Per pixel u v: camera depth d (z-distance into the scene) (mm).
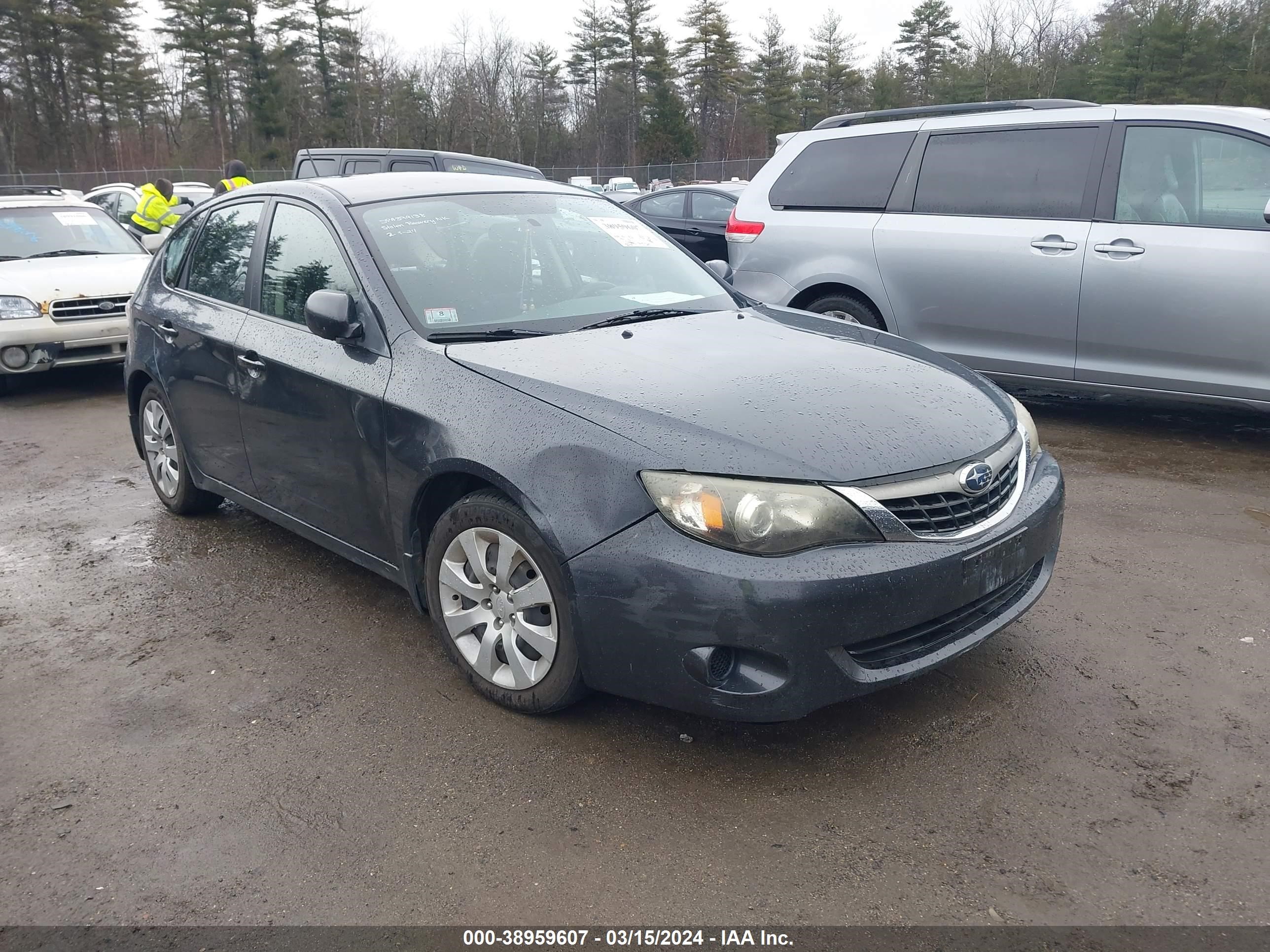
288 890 2398
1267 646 3494
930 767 2818
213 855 2527
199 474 4727
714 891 2355
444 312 3486
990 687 3244
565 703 2963
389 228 3754
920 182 6402
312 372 3615
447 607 3230
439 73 61219
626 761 2873
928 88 61562
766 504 2533
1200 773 2768
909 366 3312
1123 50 44344
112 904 2369
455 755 2926
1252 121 5348
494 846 2535
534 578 2947
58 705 3295
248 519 5090
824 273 6727
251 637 3756
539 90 65312
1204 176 5469
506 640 3051
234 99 59969
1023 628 3672
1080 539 4516
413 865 2471
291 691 3334
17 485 5820
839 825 2576
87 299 8141
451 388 3135
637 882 2391
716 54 69875
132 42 59562
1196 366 5562
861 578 2543
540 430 2867
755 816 2625
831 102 66000
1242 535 4520
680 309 3855
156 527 5000
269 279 4090
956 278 6199
